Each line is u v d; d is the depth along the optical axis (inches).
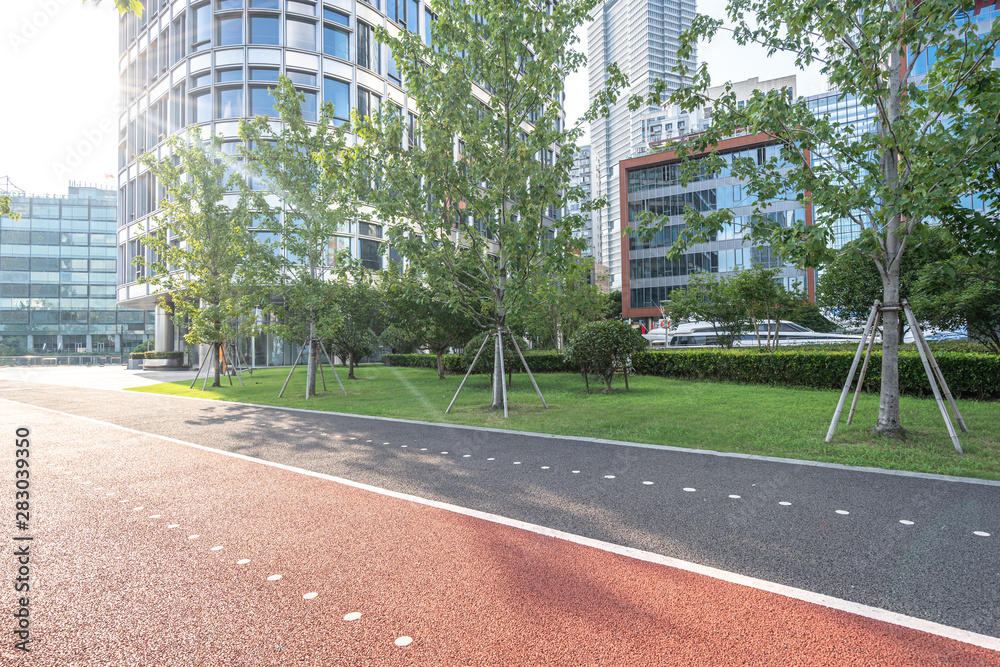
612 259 3885.3
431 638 97.6
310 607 110.2
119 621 105.7
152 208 1247.5
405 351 893.2
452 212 411.5
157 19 1216.2
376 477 216.1
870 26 241.9
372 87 1206.9
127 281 1358.3
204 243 700.0
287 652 94.0
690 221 292.5
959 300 442.9
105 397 599.2
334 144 553.9
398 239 403.9
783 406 382.0
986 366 380.2
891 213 227.5
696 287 884.0
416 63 396.8
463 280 500.4
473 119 389.7
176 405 505.0
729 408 379.6
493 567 128.1
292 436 315.9
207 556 137.3
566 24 398.0
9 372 1288.1
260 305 665.6
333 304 571.8
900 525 152.2
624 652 92.4
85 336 2573.8
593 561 130.8
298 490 197.9
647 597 112.3
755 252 1784.0
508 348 601.0
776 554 133.6
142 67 1289.4
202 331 686.5
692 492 187.0
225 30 1100.5
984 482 192.9
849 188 267.9
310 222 566.3
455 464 237.3
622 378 650.8
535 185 381.4
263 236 1004.6
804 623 101.5
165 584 121.9
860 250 267.1
